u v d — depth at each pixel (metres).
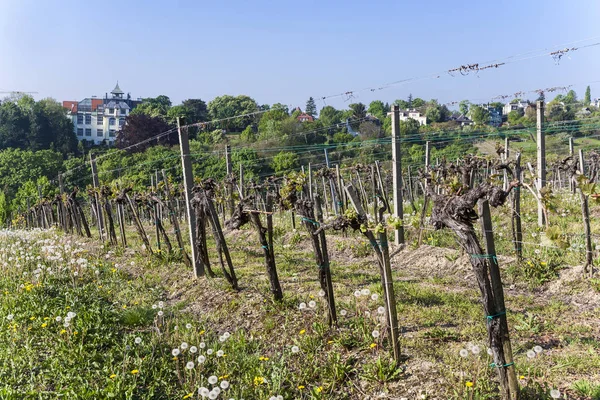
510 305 8.76
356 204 6.81
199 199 10.61
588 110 31.70
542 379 5.85
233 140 51.41
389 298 6.59
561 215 14.95
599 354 6.43
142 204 15.40
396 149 13.19
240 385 6.56
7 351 7.63
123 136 71.38
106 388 6.44
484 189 5.36
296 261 13.16
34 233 21.58
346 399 6.14
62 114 85.12
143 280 11.87
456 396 5.55
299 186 8.59
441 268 11.53
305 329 7.88
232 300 9.66
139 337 7.80
